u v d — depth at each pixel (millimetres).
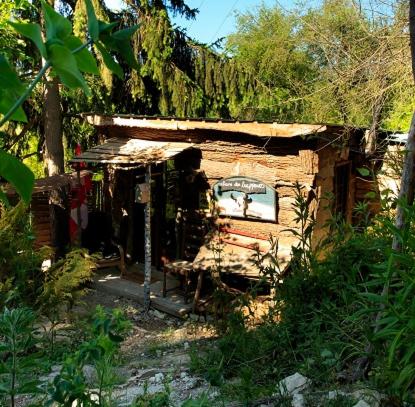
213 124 7973
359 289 3449
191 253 9188
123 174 10328
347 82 7266
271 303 6332
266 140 7879
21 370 1534
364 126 7340
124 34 867
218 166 8578
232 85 13273
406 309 2209
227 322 4531
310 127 6969
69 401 1296
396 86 6758
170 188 10477
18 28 704
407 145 2963
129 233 10391
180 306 8109
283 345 3623
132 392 3520
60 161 10789
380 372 2613
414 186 2953
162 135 9227
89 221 10992
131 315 8133
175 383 3705
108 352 1428
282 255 7594
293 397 2746
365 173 4035
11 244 5918
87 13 826
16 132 12078
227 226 8516
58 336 5742
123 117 9312
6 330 1389
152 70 12273
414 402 2379
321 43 7988
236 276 8344
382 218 2855
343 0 8141
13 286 5707
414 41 2809
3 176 731
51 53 718
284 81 13867
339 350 3170
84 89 702
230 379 3533
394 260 2303
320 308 3783
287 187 7809
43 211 9820
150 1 12109
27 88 719
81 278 6496
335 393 2691
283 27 12805
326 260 3955
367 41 7855
